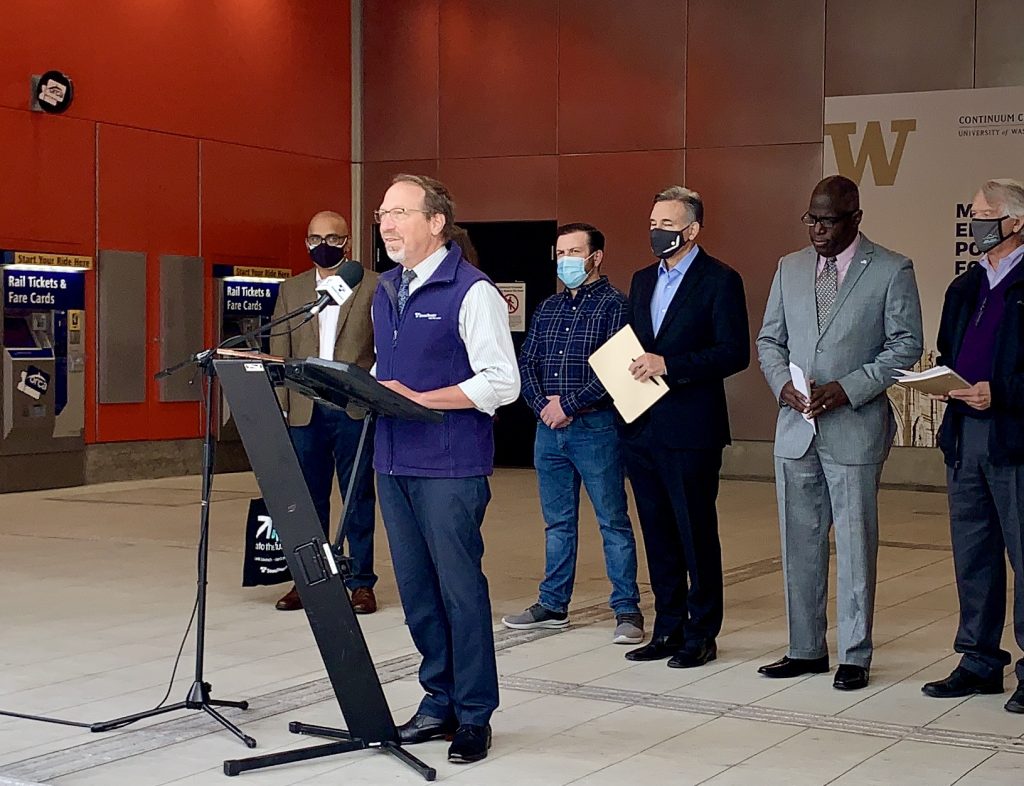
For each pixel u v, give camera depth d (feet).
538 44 43.62
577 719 14.89
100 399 38.14
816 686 16.38
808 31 39.83
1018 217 15.24
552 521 19.77
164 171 40.01
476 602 13.41
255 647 18.39
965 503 15.80
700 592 17.40
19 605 21.21
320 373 12.30
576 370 19.38
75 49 37.45
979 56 37.88
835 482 16.24
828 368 16.20
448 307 13.26
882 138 39.01
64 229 37.24
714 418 17.16
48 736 14.20
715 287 17.24
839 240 16.07
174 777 12.85
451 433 13.19
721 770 13.08
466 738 13.42
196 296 40.83
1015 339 14.96
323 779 12.82
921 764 13.26
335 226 20.39
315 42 44.93
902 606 21.53
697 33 41.27
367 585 20.89
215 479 40.22
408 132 45.80
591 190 42.96
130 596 21.99
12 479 36.04
